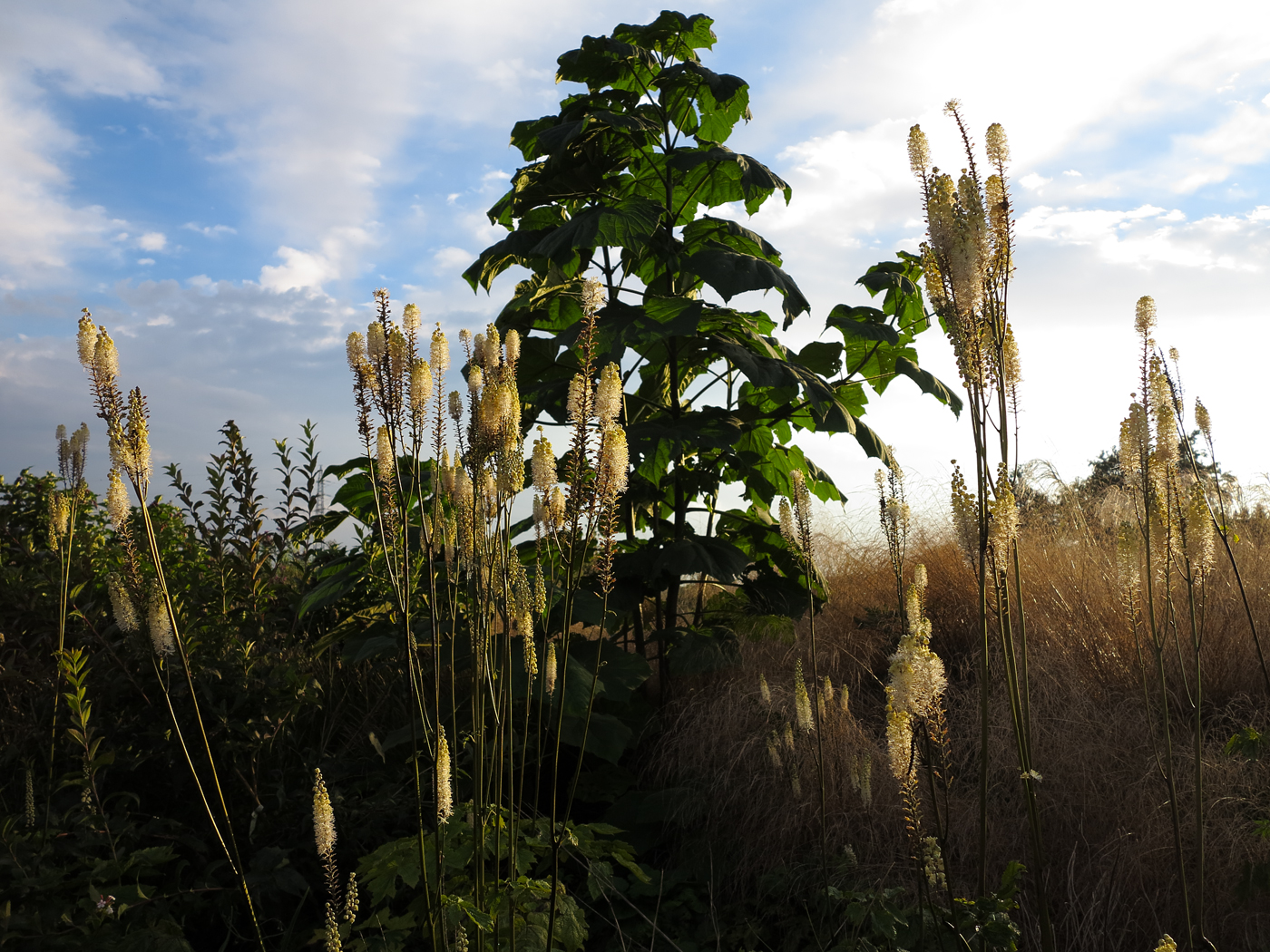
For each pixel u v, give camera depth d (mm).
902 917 1907
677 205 5055
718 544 4238
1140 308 2076
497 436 1868
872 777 3279
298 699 3174
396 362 1803
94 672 3104
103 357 1600
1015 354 1603
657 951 2811
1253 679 3723
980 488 1476
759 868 3189
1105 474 7785
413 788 3193
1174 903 2590
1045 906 1539
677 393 4438
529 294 4570
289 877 2570
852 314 4781
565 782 3779
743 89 4594
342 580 3779
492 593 2006
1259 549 5117
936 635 4996
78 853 2436
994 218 1546
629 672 3631
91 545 3850
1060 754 3275
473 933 2027
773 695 4008
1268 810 2799
